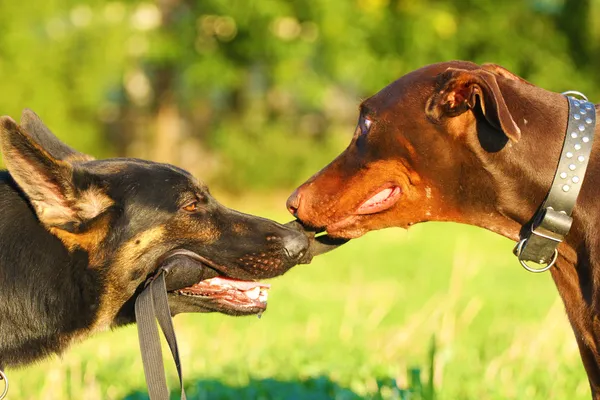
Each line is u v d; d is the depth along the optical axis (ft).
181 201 23.75
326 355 36.37
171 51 111.55
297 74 110.63
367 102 23.36
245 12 105.19
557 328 39.34
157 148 121.90
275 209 104.88
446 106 21.91
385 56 107.86
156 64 117.39
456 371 32.71
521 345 37.09
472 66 23.18
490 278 64.13
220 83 110.83
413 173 22.90
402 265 69.26
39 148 21.50
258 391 30.25
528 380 31.58
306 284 61.36
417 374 29.50
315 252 25.58
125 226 23.00
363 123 23.44
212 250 24.17
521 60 109.50
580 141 21.65
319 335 42.32
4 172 23.24
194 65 110.83
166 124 121.60
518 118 22.11
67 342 23.49
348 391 29.68
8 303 22.11
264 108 122.11
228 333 42.98
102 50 106.63
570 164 21.49
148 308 21.71
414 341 39.17
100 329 23.80
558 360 33.99
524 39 108.99
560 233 21.56
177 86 120.98
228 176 116.26
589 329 21.61
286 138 118.32
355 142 23.67
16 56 102.68
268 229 24.71
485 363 34.99
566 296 22.29
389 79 107.45
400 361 35.58
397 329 42.29
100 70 107.04
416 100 22.59
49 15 103.71
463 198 22.79
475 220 23.04
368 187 23.40
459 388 30.73
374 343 39.78
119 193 23.04
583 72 110.73
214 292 24.59
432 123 22.29
